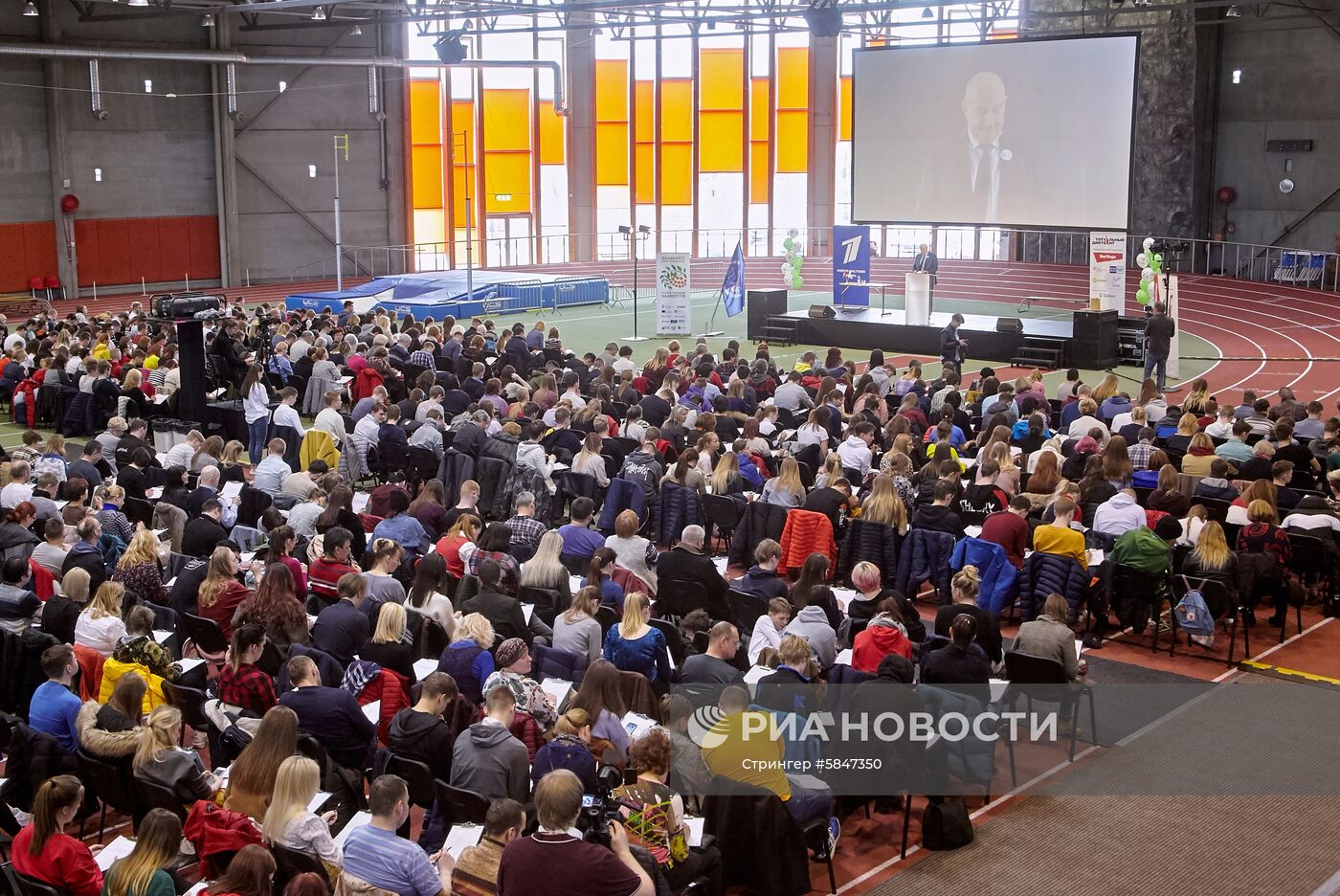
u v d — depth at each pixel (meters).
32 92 40.06
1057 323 32.22
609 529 15.47
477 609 10.19
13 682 9.95
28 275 40.72
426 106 48.59
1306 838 8.81
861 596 10.78
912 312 32.03
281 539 11.43
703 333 35.34
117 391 21.55
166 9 36.41
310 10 44.94
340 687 9.20
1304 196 42.44
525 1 38.28
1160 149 43.81
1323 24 40.94
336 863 7.00
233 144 44.38
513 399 19.47
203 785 7.84
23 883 6.84
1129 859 8.57
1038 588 12.28
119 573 11.44
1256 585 12.63
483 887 6.56
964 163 33.28
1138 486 15.20
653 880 6.61
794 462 14.30
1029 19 46.47
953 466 14.07
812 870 8.49
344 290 41.19
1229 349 32.06
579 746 7.72
